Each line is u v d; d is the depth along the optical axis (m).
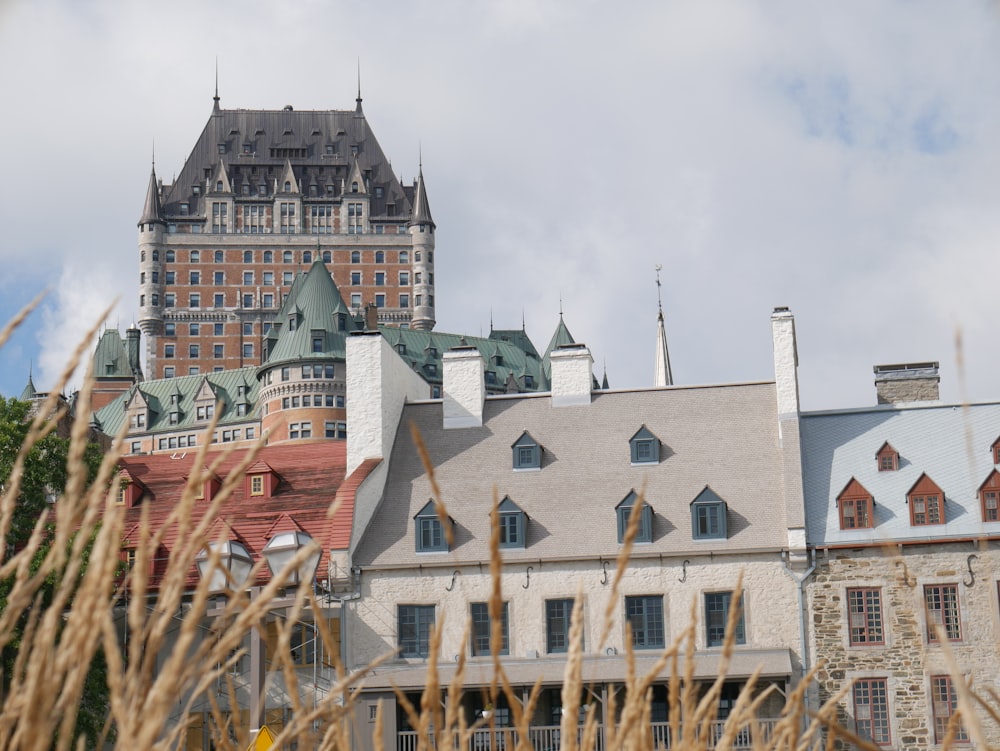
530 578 89.50
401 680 85.38
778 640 86.25
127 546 82.50
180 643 6.70
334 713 8.31
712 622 87.31
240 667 80.38
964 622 84.25
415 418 101.88
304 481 99.31
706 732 8.52
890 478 90.25
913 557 86.19
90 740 69.25
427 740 8.32
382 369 99.00
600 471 94.94
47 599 70.50
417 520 91.94
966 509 87.50
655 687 84.88
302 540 88.81
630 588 88.44
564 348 101.12
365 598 89.44
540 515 92.44
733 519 89.62
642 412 98.62
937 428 92.81
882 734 83.75
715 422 96.88
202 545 7.17
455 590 89.81
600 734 79.94
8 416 85.81
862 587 86.25
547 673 86.00
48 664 6.54
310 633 87.00
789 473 90.62
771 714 84.44
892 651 84.69
